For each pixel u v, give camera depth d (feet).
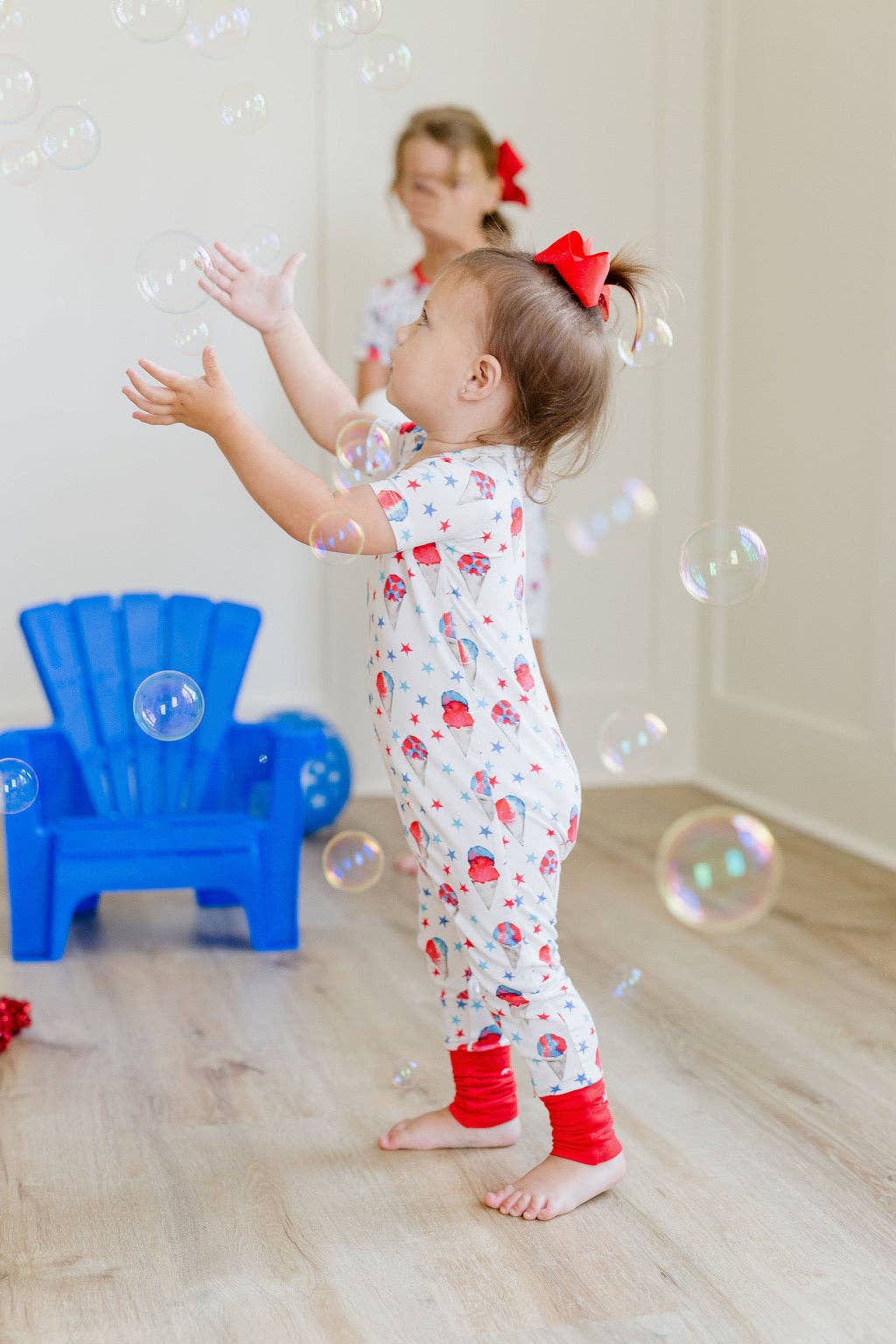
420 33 10.15
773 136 9.99
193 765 7.89
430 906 5.16
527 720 4.85
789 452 10.03
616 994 6.83
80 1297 4.36
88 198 9.82
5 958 7.38
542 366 4.76
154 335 10.06
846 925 7.91
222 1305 4.33
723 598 5.50
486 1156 5.31
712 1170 5.19
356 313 10.34
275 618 10.57
